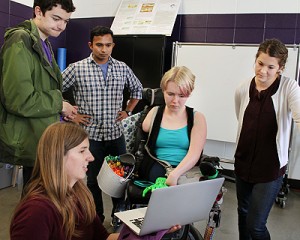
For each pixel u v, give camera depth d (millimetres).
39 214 1001
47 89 1812
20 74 1632
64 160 1077
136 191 1745
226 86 3986
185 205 1269
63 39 4988
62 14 1769
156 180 1740
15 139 1727
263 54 1728
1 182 3344
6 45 1690
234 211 3215
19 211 1021
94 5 4766
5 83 1654
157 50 4062
